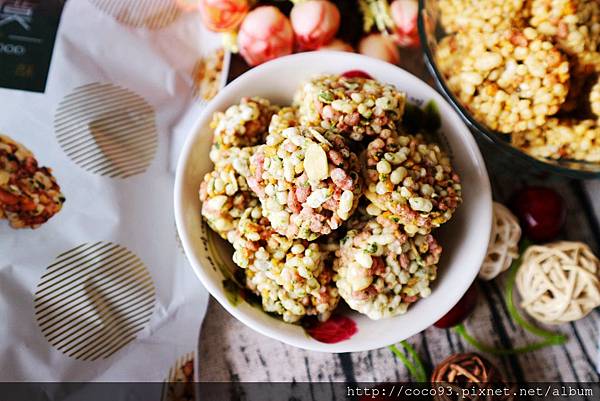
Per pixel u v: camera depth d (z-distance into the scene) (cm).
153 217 31
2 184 29
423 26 30
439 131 27
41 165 30
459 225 26
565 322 31
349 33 33
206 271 25
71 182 30
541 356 32
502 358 32
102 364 29
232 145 26
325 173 23
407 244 24
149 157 32
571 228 33
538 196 31
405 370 31
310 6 31
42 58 31
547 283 30
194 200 26
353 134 24
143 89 32
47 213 30
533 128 28
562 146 29
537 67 27
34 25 31
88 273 30
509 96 28
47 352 29
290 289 25
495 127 29
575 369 32
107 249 30
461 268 26
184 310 30
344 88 25
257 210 25
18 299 29
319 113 25
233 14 31
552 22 28
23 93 31
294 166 23
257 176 24
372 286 24
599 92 29
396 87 27
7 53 31
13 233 29
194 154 26
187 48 33
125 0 33
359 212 25
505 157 32
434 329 32
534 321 32
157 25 33
